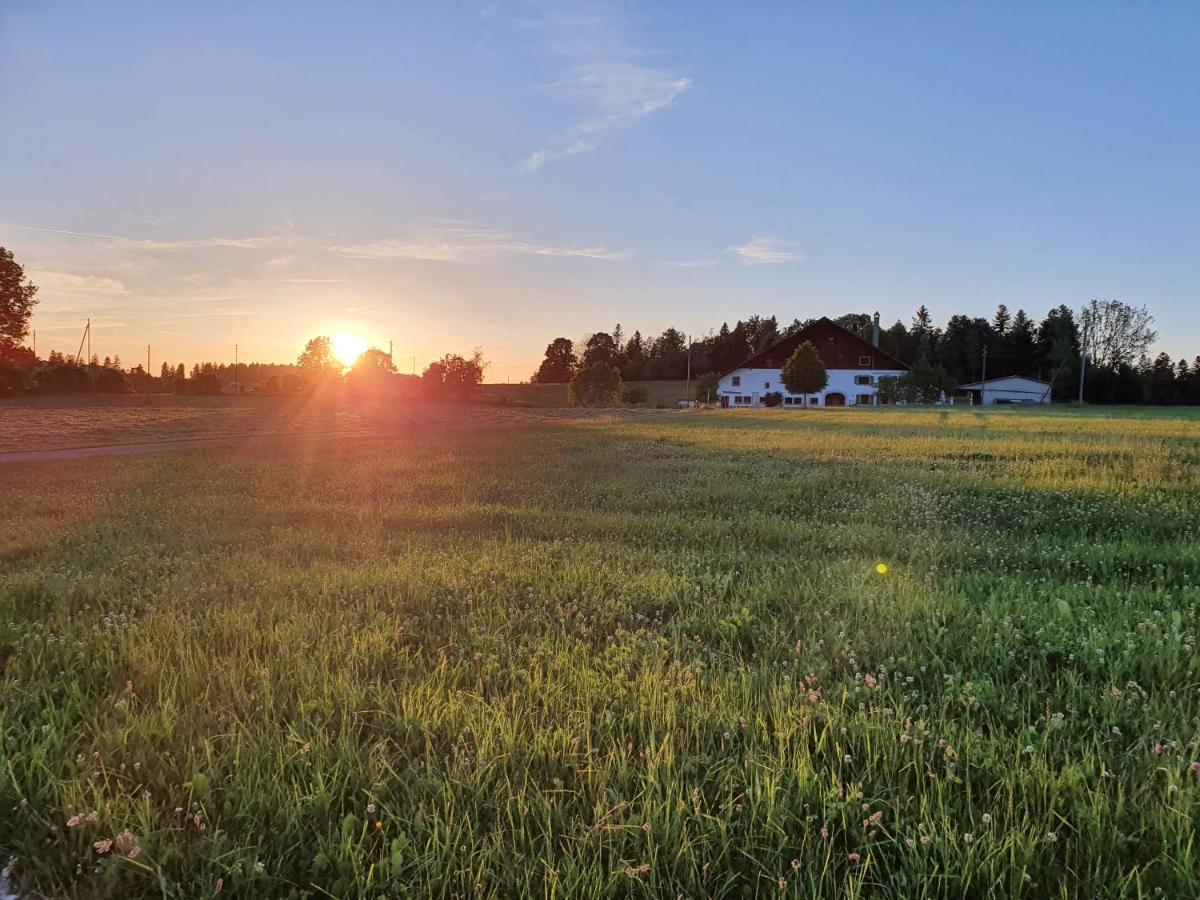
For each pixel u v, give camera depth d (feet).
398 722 10.16
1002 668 11.84
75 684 11.30
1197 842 7.22
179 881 7.18
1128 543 21.42
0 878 7.39
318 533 26.40
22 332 213.66
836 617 15.01
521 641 13.71
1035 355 399.85
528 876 6.85
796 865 6.80
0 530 27.71
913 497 32.14
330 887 7.03
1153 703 10.11
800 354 250.16
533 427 117.80
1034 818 7.73
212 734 9.92
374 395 277.85
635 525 26.91
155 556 22.26
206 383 275.39
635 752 9.45
